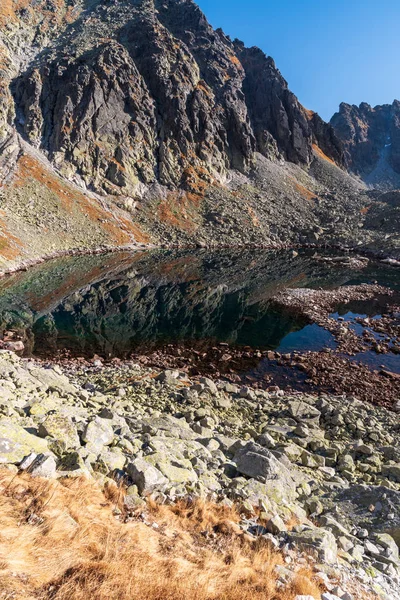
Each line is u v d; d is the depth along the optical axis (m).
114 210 95.81
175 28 154.50
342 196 126.75
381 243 85.75
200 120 122.00
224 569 6.41
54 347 28.89
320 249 93.88
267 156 139.12
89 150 100.44
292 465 12.14
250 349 30.05
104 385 20.39
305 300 44.81
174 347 30.12
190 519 7.81
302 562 7.06
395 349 29.80
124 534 6.59
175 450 10.80
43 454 7.87
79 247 75.12
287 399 19.72
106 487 7.88
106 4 156.25
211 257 78.62
